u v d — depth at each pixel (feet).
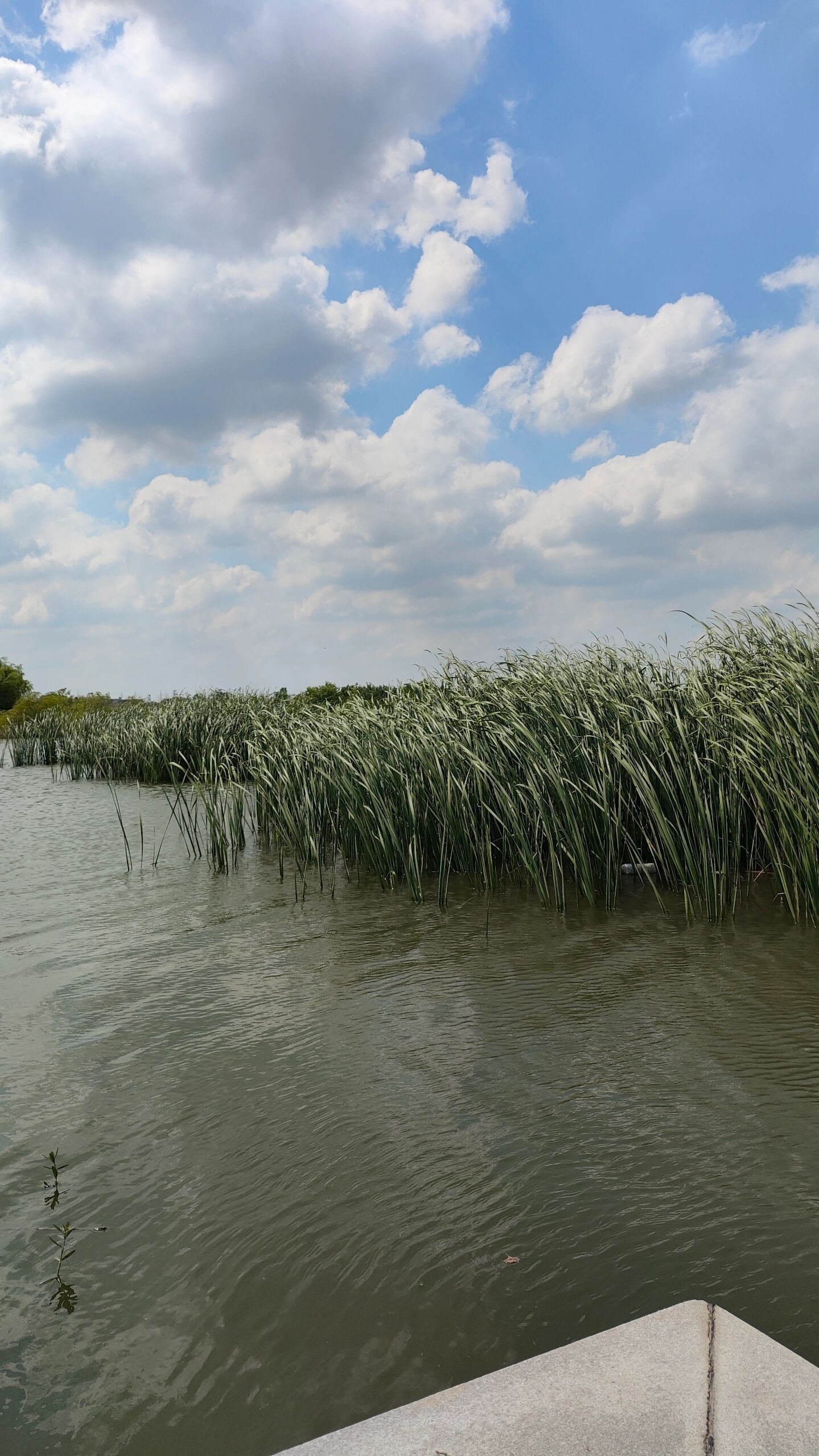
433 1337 8.41
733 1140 11.84
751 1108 12.64
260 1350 8.31
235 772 34.58
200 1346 8.39
